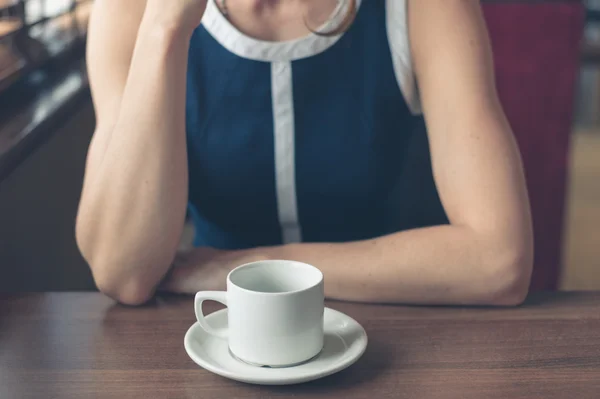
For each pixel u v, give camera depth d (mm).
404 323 910
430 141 1170
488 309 963
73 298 1002
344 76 1237
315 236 1368
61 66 1869
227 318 862
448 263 979
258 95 1241
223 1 1232
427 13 1188
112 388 736
